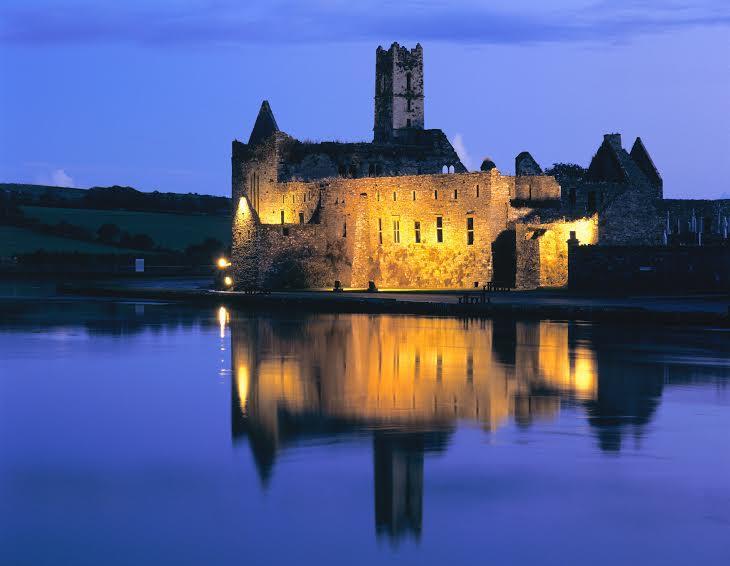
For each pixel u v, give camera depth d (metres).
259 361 78.00
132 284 168.12
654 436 54.31
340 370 73.75
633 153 161.00
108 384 69.00
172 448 52.72
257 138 158.62
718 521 42.56
